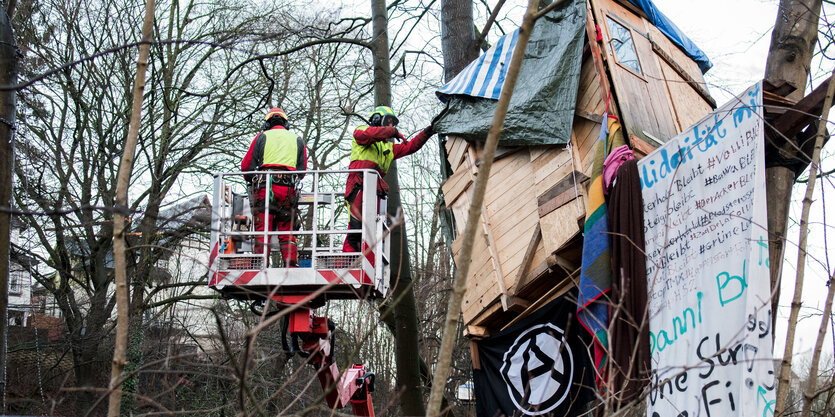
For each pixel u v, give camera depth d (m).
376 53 10.12
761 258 4.99
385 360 14.38
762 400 4.66
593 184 6.55
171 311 14.37
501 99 3.42
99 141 16.06
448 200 8.77
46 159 15.43
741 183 5.39
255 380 11.10
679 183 6.00
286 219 7.43
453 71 10.34
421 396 9.33
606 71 7.26
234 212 7.39
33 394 14.13
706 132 5.84
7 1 6.82
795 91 6.92
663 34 8.81
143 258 14.45
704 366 5.23
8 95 6.19
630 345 5.75
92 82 16.52
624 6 8.37
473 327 8.23
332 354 8.00
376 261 7.11
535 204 7.70
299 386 12.91
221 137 16.77
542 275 7.43
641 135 7.02
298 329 7.20
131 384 12.76
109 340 14.86
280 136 7.51
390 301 9.55
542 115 7.51
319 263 7.20
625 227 6.05
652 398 5.60
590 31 7.37
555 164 7.50
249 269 7.04
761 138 5.30
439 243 18.50
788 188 6.62
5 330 5.96
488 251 8.09
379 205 7.88
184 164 16.39
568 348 7.21
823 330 4.30
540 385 7.38
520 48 3.45
